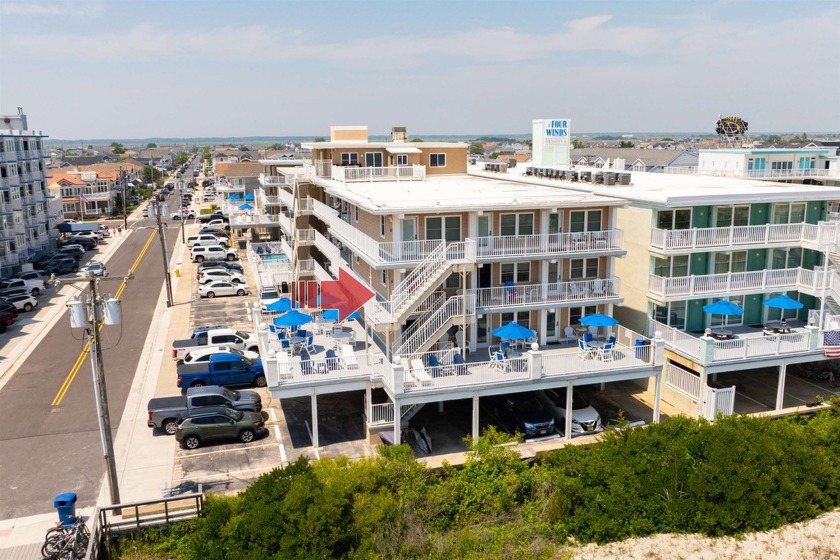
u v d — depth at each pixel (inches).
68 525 783.1
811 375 1347.2
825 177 2073.1
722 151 2412.6
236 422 1072.8
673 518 849.5
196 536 777.6
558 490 876.0
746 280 1302.9
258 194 3225.9
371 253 1157.7
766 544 834.2
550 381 1064.8
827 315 1264.8
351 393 1300.4
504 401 1149.1
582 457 954.1
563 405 1139.9
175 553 803.4
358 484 828.6
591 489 879.1
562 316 1251.2
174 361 1464.1
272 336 1253.1
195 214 4394.7
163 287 2253.9
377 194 1305.4
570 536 852.0
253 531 744.3
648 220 1293.1
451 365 1040.2
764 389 1294.3
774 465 909.8
